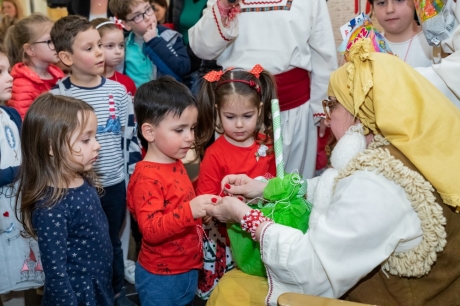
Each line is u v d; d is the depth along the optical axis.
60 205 1.35
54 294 1.33
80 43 1.94
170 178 1.51
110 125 2.01
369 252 1.08
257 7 2.10
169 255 1.54
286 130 2.24
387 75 1.13
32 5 3.56
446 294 1.16
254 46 2.13
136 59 2.67
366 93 1.14
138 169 1.51
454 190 1.04
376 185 1.08
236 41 2.16
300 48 2.14
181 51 2.62
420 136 1.08
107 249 1.49
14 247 1.76
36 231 1.35
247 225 1.23
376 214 1.06
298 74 2.20
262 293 1.33
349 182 1.10
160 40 2.54
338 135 1.31
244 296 1.33
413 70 1.18
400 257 1.11
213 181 1.71
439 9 1.62
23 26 2.27
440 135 1.08
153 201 1.45
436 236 1.06
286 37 2.09
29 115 1.39
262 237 1.19
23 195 1.38
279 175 1.45
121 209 2.10
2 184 1.68
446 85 1.45
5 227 1.73
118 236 2.16
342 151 1.23
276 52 2.11
